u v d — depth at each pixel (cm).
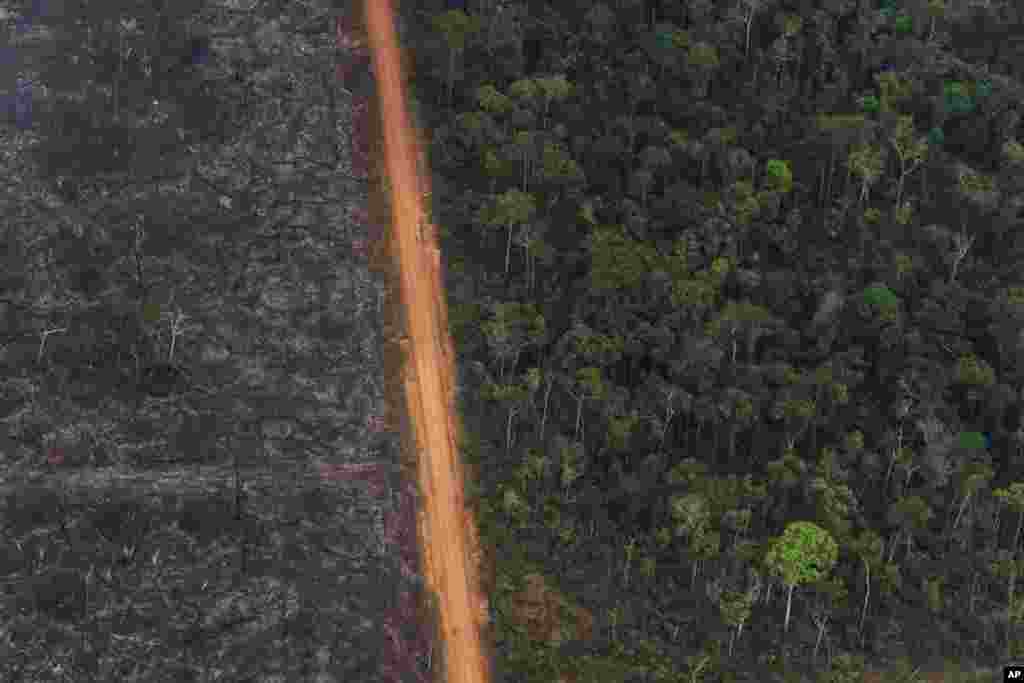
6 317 16112
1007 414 16175
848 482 15375
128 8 19512
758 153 18325
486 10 19300
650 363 16188
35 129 17950
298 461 15300
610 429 15338
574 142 18050
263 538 14575
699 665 13850
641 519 15125
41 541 14350
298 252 17100
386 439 15588
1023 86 19438
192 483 14925
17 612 13812
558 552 14800
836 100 18975
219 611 14000
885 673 14300
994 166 18812
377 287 16900
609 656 14112
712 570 14588
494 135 17900
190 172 17725
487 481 15288
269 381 15925
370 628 14038
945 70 19425
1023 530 15375
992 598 14938
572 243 17262
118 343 15938
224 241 17088
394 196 17788
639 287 16475
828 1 19788
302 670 13650
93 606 13912
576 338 15925
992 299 16862
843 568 14788
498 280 16975
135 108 18288
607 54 19312
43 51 18875
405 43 19588
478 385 16012
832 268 17212
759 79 19138
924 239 17500
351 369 16150
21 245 16788
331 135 18412
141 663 13562
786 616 14350
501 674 13925
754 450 15650
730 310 16038
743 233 17100
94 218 17088
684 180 18012
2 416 15325
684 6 19838
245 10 19788
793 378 15775
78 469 15000
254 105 18575
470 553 14775
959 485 15238
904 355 16388
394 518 14950
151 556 14325
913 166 17738
